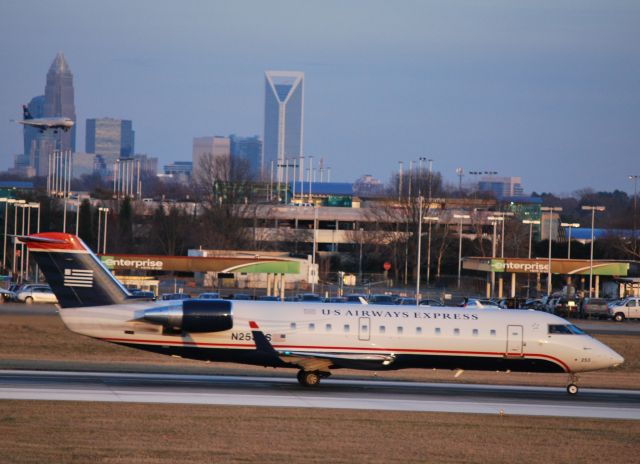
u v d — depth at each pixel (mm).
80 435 121188
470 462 117375
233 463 110438
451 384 192625
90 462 108250
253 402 152500
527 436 134625
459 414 150625
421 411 151625
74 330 171625
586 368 181000
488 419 147000
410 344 175625
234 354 172125
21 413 133750
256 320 172750
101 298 172625
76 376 178500
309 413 143625
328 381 186500
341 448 120625
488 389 186500
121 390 160500
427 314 178625
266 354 170500
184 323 170000
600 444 131500
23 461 107625
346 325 174375
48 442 116688
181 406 145125
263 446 119500
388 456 117812
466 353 177250
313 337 172875
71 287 172125
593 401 174750
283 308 175250
